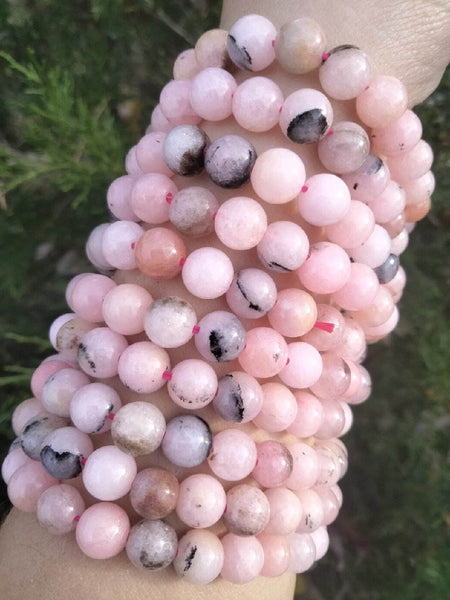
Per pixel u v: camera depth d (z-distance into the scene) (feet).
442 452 0.70
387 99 0.33
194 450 0.30
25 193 0.68
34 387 0.36
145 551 0.30
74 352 0.35
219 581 0.33
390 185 0.36
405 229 0.43
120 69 0.69
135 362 0.30
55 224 0.70
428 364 0.68
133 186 0.34
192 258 0.31
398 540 0.69
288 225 0.31
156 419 0.30
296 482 0.33
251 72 0.35
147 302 0.32
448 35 0.37
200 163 0.32
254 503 0.31
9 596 0.32
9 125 0.69
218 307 0.33
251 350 0.31
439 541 0.67
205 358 0.32
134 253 0.33
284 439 0.35
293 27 0.32
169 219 0.33
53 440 0.31
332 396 0.35
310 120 0.31
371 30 0.35
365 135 0.32
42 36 0.67
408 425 0.71
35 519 0.34
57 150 0.59
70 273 0.72
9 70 0.65
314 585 0.72
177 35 0.70
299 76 0.34
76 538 0.31
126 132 0.68
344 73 0.32
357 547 0.72
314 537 0.38
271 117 0.32
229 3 0.40
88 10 0.67
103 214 0.69
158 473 0.30
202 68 0.36
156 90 0.70
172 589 0.31
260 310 0.31
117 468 0.30
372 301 0.35
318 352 0.34
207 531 0.32
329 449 0.37
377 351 0.72
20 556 0.33
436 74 0.38
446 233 0.68
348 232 0.33
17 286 0.69
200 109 0.33
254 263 0.33
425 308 0.68
